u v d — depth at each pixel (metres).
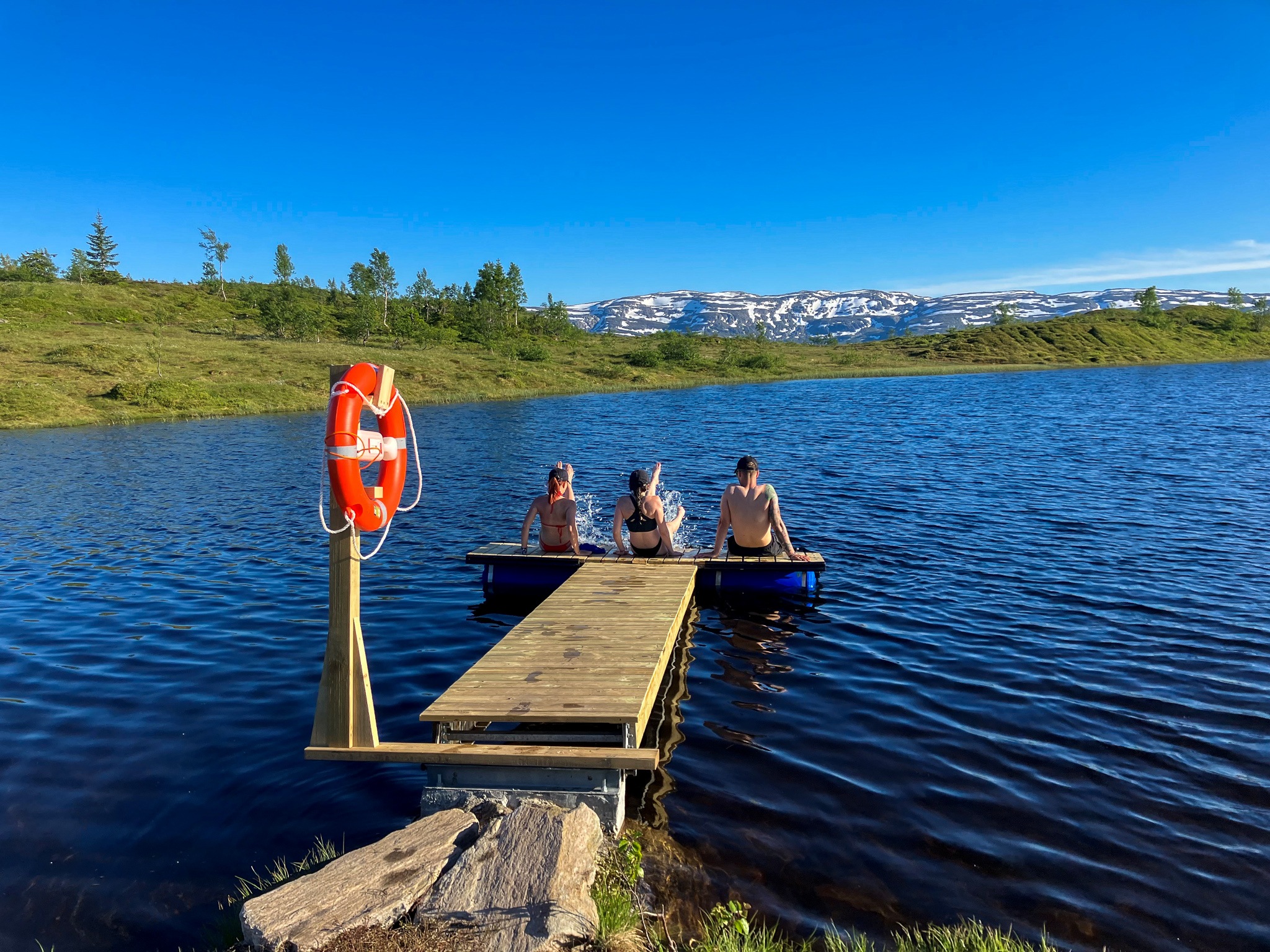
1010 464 17.02
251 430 28.50
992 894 3.45
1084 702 5.46
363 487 4.33
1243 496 12.94
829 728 5.14
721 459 18.97
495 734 4.66
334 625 4.36
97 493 15.19
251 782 4.52
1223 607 7.46
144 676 6.19
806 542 10.35
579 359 71.12
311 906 3.04
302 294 99.25
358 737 4.38
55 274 115.19
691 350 71.25
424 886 3.25
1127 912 3.32
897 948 3.09
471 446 22.22
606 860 3.57
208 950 3.13
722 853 3.76
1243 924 3.24
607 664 5.07
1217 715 5.22
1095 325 111.00
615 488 15.27
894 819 4.05
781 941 3.13
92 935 3.24
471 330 85.44
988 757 4.71
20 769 4.68
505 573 8.52
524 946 2.85
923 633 6.95
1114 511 12.02
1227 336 116.00
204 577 9.15
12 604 8.16
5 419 30.69
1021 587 8.25
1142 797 4.24
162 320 73.88
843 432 24.50
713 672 6.16
